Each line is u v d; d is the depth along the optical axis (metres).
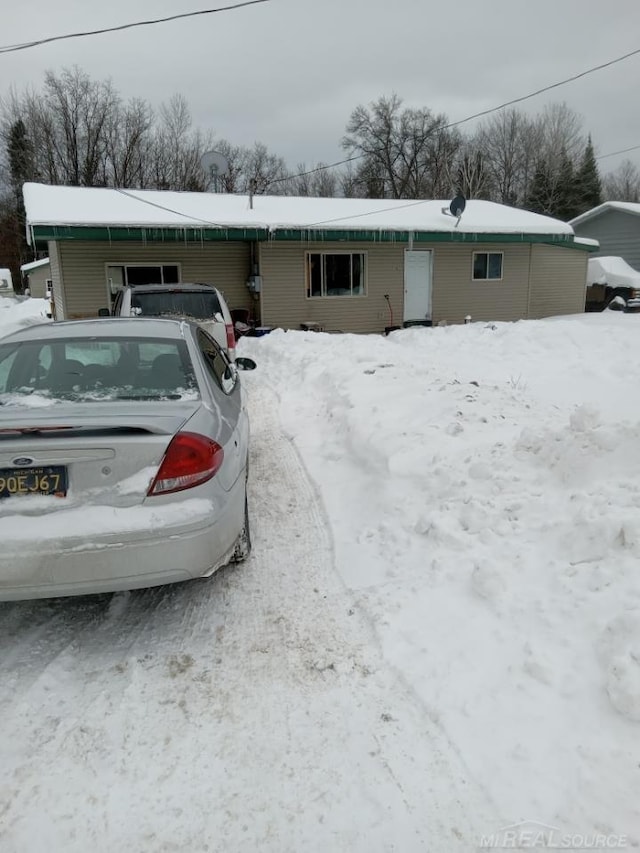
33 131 48.50
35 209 14.86
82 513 2.85
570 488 3.83
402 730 2.51
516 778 2.23
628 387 8.82
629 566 2.96
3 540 2.77
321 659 2.99
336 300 17.67
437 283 18.78
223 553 3.24
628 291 23.28
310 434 6.73
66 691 2.81
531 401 6.86
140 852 2.02
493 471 4.27
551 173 52.06
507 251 19.53
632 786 2.11
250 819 2.13
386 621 3.22
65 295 15.30
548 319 18.80
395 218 18.12
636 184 62.97
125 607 3.52
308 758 2.40
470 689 2.67
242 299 17.00
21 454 2.82
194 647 3.13
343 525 4.46
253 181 18.05
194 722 2.61
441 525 3.86
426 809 2.14
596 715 2.41
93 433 2.90
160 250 15.95
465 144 51.62
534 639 2.84
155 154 49.81
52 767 2.37
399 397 6.67
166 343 3.98
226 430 3.51
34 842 2.05
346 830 2.08
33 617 3.44
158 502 2.94
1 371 3.64
